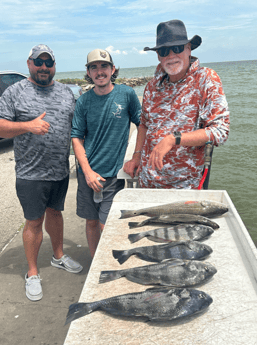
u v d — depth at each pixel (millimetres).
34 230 2752
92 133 2594
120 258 1364
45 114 2469
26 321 2496
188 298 1062
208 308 1063
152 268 1239
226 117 1834
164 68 1925
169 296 1074
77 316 1062
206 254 1319
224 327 983
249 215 5660
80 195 2799
